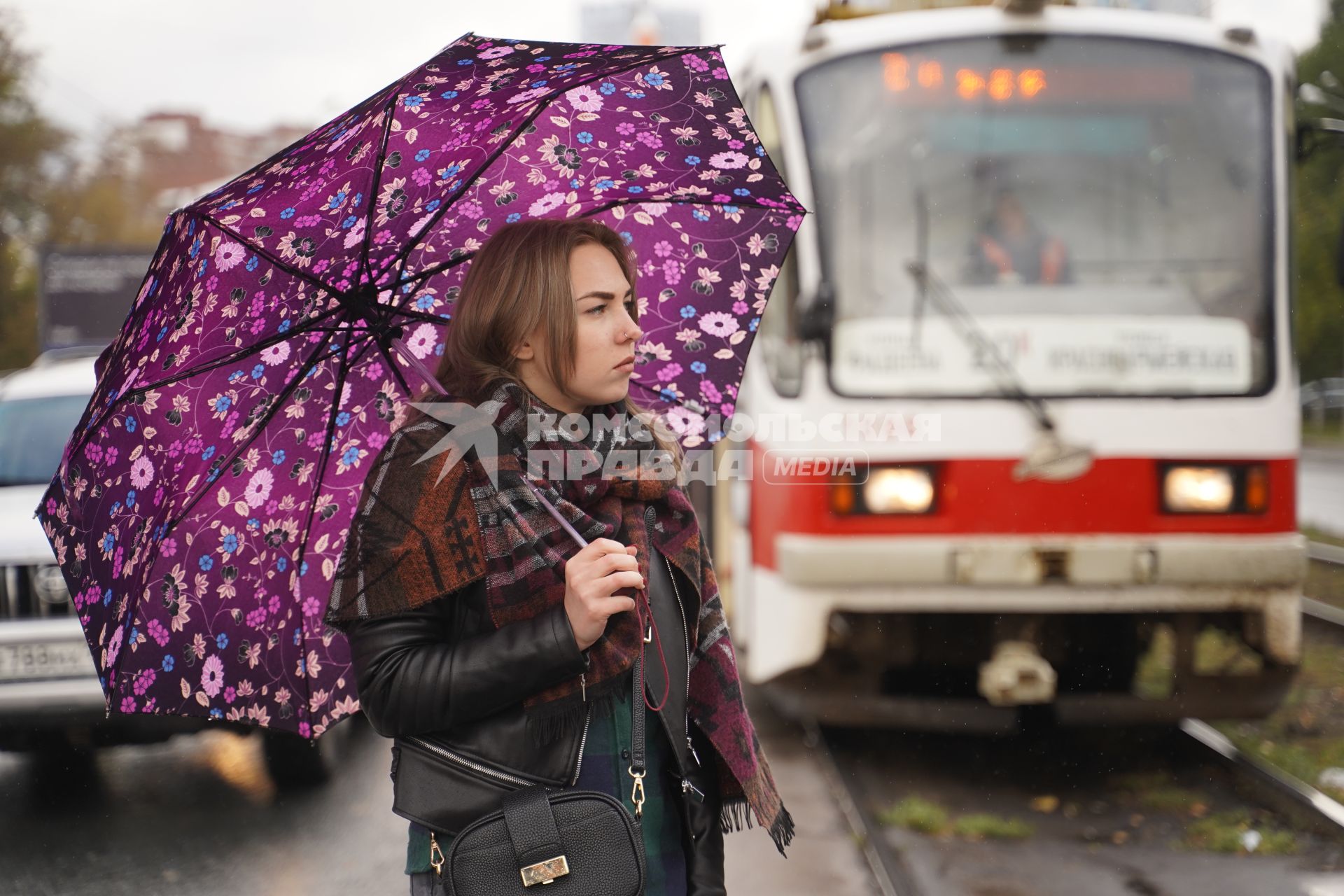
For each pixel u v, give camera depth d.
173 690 5.91
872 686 16.58
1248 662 15.96
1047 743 17.89
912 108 16.81
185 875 13.79
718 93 6.98
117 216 116.94
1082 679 16.86
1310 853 13.41
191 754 18.81
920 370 16.20
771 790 6.15
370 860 14.11
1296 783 15.31
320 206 5.91
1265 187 16.83
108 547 5.75
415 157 6.14
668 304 7.11
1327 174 60.16
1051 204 16.70
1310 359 105.44
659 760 5.75
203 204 5.59
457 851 5.24
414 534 5.33
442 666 5.22
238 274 5.86
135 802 16.53
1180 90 16.94
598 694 5.38
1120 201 16.72
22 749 16.19
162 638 5.88
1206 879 12.75
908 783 16.27
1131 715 15.86
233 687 6.01
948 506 15.74
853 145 16.77
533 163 6.64
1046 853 13.67
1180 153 16.88
